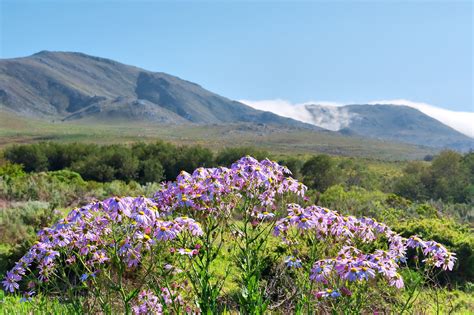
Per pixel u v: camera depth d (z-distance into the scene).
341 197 21.92
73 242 4.36
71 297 4.41
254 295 4.35
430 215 19.53
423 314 6.17
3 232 12.42
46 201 21.97
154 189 30.62
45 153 66.44
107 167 54.56
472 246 10.98
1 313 5.79
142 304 4.55
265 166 5.35
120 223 4.23
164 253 4.65
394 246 4.98
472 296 9.52
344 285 4.38
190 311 4.58
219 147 184.62
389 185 48.59
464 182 42.22
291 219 4.61
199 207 4.72
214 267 6.58
